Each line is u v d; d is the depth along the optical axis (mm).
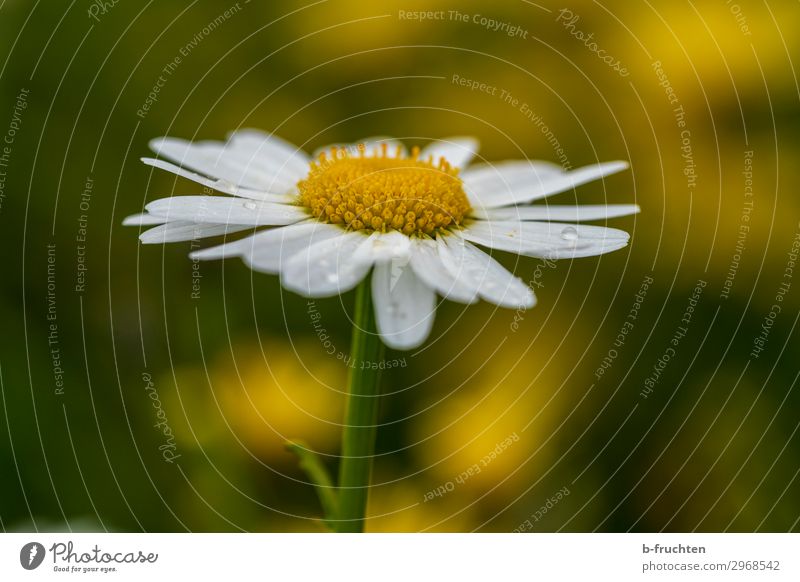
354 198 201
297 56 243
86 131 236
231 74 242
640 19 240
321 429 228
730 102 236
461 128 243
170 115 240
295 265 194
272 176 212
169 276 233
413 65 244
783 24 236
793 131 235
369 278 203
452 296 193
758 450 224
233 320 233
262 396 228
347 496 203
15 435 221
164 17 240
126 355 229
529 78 242
